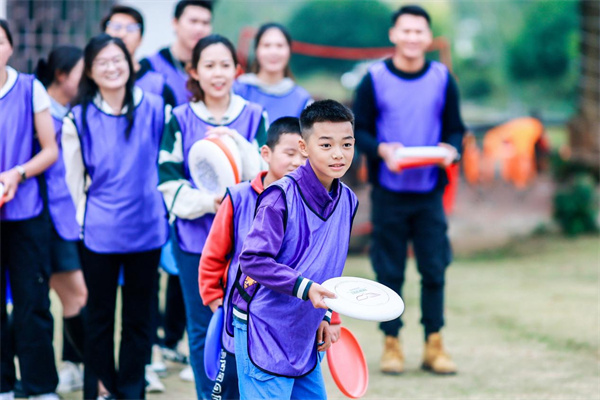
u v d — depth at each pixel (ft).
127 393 29.32
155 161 29.50
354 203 21.68
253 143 29.17
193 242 27.76
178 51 36.83
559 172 73.82
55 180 32.37
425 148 33.76
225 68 28.37
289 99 37.58
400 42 35.09
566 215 71.26
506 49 219.20
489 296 49.88
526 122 88.89
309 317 20.97
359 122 35.88
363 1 209.97
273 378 20.83
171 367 36.65
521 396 31.65
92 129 28.43
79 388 33.42
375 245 36.24
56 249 32.22
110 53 28.07
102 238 28.50
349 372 23.21
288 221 20.31
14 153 29.07
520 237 71.72
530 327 42.16
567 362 36.19
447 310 46.57
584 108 76.28
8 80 29.09
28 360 29.86
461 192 94.89
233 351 22.26
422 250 35.53
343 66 225.15
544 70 202.90
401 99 35.40
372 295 19.76
